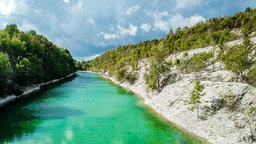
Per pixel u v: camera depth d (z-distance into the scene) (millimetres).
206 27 149375
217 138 40688
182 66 93312
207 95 53312
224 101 48844
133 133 45750
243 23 133125
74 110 64688
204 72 73812
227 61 59594
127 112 62156
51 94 92688
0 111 62688
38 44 142500
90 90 105562
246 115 42125
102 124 51688
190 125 47875
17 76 92312
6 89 76250
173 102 61625
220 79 61844
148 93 85125
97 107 68438
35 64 110312
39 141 41625
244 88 48812
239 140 38062
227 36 107188
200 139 42000
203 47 113062
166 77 84375
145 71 117688
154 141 41531
